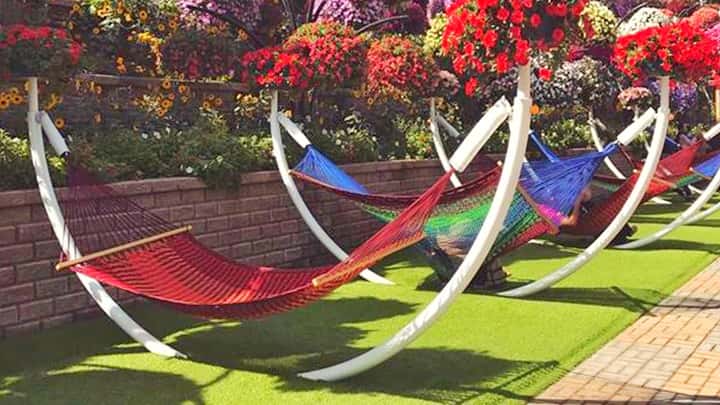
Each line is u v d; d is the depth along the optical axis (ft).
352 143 33.22
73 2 30.60
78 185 19.80
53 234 20.67
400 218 16.25
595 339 20.33
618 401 15.93
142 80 30.22
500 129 42.80
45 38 19.10
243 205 26.91
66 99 27.71
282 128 31.42
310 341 19.93
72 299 21.25
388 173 34.19
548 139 49.03
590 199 33.96
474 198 22.72
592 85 46.96
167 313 22.30
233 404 15.40
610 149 27.07
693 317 22.77
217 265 18.42
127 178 23.82
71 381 16.65
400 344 16.39
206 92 32.30
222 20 33.32
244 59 27.40
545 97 46.39
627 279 27.84
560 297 24.93
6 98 22.48
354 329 21.08
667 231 35.01
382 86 33.04
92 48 30.71
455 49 17.21
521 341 20.01
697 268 30.12
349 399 15.69
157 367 17.66
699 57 26.63
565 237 36.88
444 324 21.50
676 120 72.02
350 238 32.30
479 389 16.44
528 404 15.74
